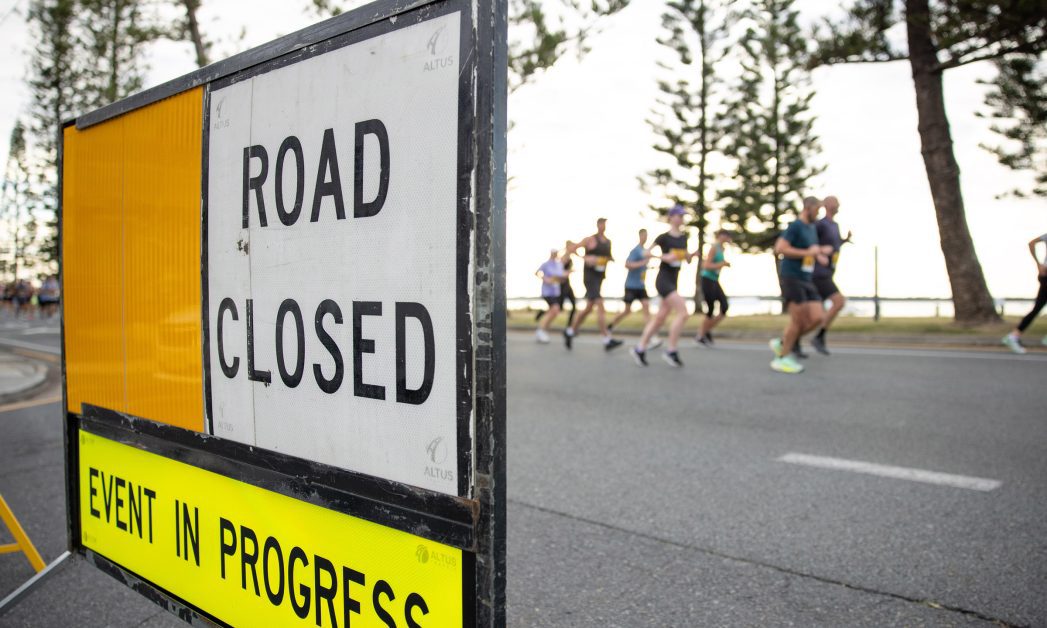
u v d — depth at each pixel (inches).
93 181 79.3
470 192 43.5
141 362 72.6
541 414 235.3
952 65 510.6
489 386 42.7
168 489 70.0
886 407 226.1
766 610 96.7
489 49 42.5
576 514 137.1
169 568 70.2
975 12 472.4
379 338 49.5
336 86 52.3
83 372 81.7
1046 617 91.4
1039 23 474.3
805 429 199.2
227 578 63.4
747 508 136.7
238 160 60.7
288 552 57.6
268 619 59.6
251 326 59.9
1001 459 162.6
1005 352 361.7
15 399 306.2
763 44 1011.3
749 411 226.8
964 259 501.7
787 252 302.4
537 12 277.6
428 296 46.2
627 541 122.6
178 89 66.9
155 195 70.1
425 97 46.2
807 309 305.9
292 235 55.9
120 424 75.7
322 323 53.7
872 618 93.4
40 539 131.0
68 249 83.8
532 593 104.0
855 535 121.2
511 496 149.5
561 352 434.6
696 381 291.9
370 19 49.6
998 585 100.7
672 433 200.2
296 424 56.2
